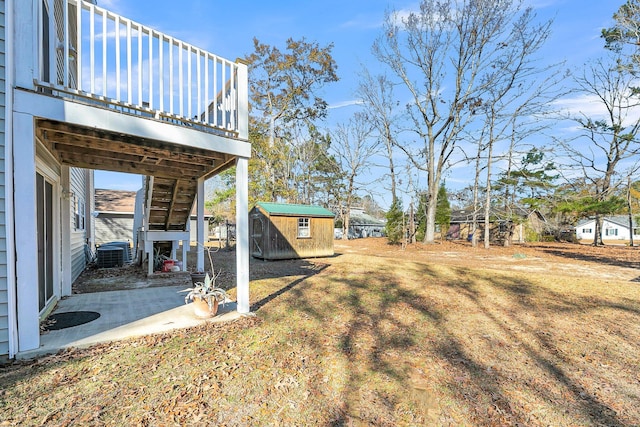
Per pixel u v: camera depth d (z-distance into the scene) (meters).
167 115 3.86
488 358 3.38
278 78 22.61
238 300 4.52
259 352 3.29
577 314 5.00
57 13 5.66
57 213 5.15
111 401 2.33
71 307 4.71
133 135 3.56
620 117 17.61
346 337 3.85
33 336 3.02
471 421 2.30
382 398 2.56
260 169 21.70
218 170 6.11
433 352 3.50
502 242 22.06
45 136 3.92
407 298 5.87
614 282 7.66
